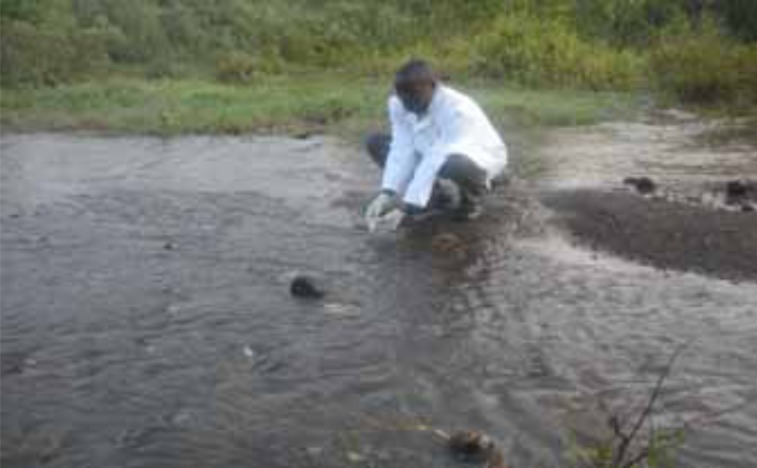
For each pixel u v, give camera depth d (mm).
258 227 5570
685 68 12203
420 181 5465
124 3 14719
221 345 3844
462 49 14336
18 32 12320
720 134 9336
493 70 13320
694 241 5238
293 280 4449
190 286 4512
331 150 8234
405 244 5215
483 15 16203
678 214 5734
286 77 13602
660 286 4609
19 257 4914
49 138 8844
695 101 11648
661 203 6023
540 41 13664
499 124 9820
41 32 12789
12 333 3926
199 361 3697
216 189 6629
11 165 7516
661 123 10133
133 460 3016
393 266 4844
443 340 3932
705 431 3230
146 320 4086
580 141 8859
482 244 5230
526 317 4199
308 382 3537
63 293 4391
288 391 3467
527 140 8883
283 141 8719
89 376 3559
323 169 7371
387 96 11039
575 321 4160
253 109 10047
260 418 3275
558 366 3707
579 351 3850
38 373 3578
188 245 5180
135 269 4754
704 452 3102
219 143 8602
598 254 5098
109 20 14375
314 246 5176
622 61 13125
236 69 13438
